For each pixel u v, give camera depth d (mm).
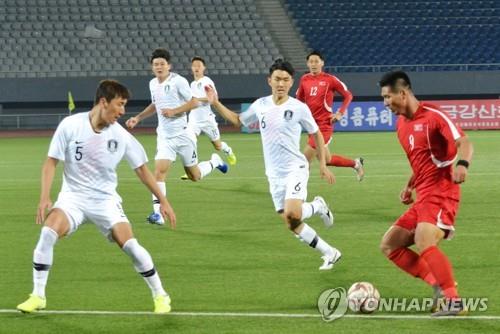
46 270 22188
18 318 21984
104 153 21984
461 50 129125
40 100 117938
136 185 55875
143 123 122062
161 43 127875
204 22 130875
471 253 30562
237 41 129500
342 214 41281
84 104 120688
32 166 70625
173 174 63531
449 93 120625
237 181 57312
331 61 127625
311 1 134500
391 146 86438
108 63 124688
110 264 29547
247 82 120625
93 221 22359
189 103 39469
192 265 29234
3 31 125688
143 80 119688
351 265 28703
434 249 21328
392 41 130000
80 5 130000
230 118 29562
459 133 21109
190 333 20344
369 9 133500
